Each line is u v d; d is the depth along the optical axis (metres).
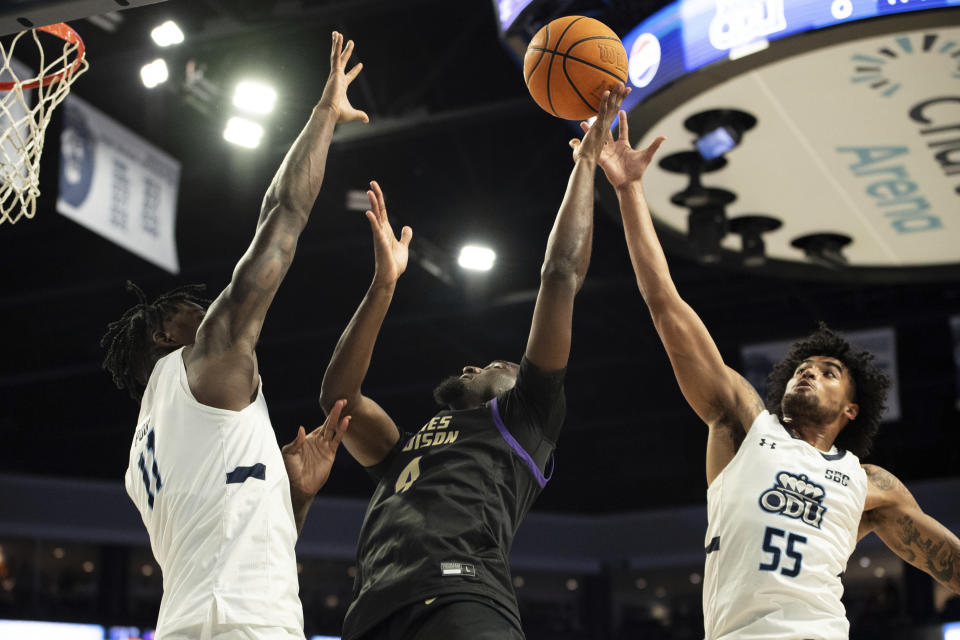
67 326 13.14
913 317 13.17
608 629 16.78
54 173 9.10
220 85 9.26
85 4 3.75
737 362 14.70
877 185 6.55
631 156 3.60
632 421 16.59
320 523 15.70
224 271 12.28
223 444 2.69
